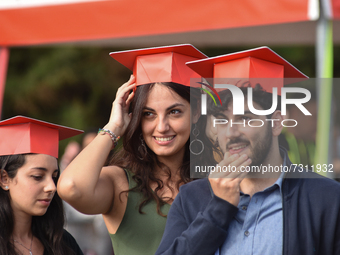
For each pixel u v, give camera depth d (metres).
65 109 20.06
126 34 8.30
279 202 4.03
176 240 4.06
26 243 5.41
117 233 5.25
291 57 18.19
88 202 4.97
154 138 5.26
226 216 3.93
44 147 5.49
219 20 7.82
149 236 5.13
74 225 9.31
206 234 3.91
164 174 5.45
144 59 5.41
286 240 3.87
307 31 9.06
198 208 4.31
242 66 4.38
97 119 19.97
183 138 5.24
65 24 8.60
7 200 5.32
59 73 20.02
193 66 4.63
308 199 4.02
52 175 5.52
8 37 8.86
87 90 20.27
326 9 7.96
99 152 5.19
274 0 7.49
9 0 8.88
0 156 5.39
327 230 3.93
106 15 8.38
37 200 5.30
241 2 7.68
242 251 3.93
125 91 5.51
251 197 4.09
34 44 8.98
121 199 5.30
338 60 17.61
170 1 8.06
